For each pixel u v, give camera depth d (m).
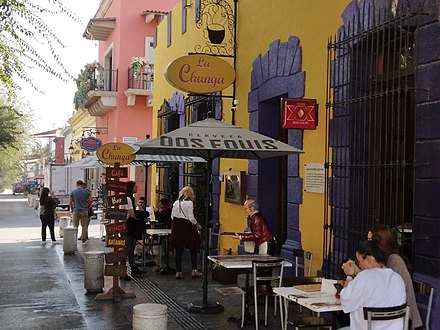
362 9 7.13
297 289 5.88
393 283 4.64
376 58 6.60
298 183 8.84
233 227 11.66
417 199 6.00
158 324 6.16
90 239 18.64
